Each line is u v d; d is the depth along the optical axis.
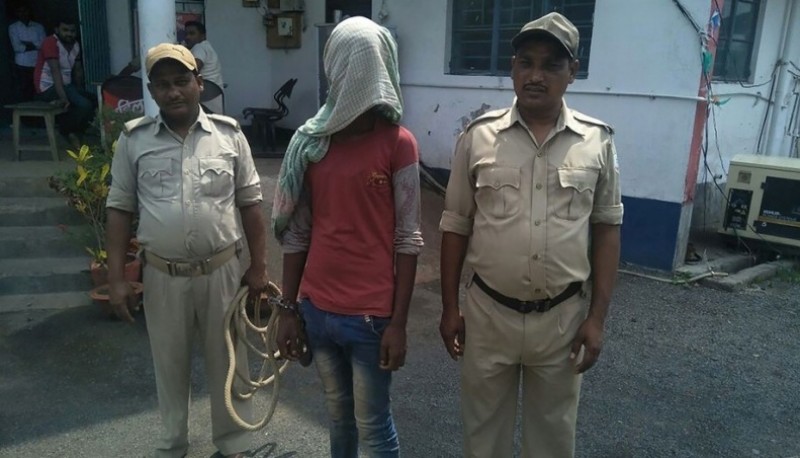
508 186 2.06
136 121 2.55
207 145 2.58
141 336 4.09
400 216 2.09
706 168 6.24
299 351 2.28
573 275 2.09
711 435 3.23
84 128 7.02
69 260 4.83
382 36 1.94
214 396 2.79
